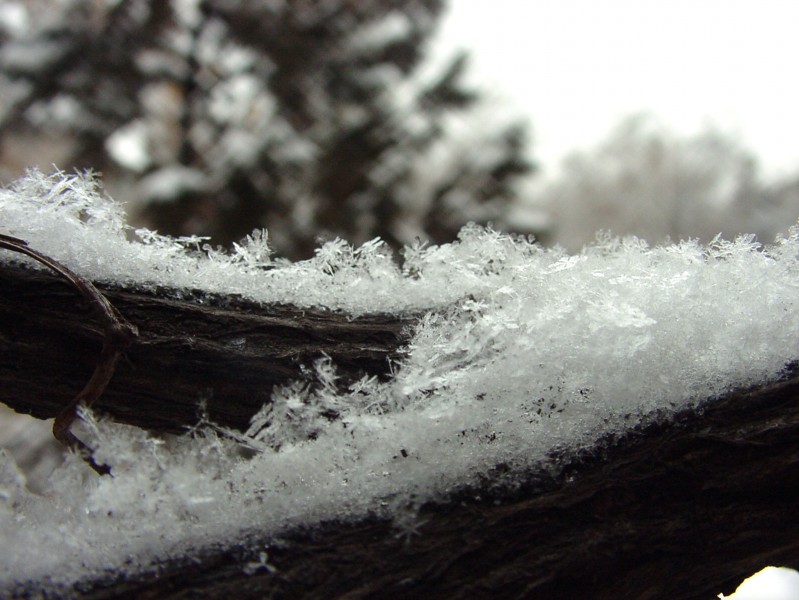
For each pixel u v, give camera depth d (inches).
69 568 6.0
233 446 6.5
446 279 7.0
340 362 6.6
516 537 6.1
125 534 6.0
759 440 6.1
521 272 6.6
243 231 24.9
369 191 27.0
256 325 6.7
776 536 6.1
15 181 6.8
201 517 6.1
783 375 6.3
